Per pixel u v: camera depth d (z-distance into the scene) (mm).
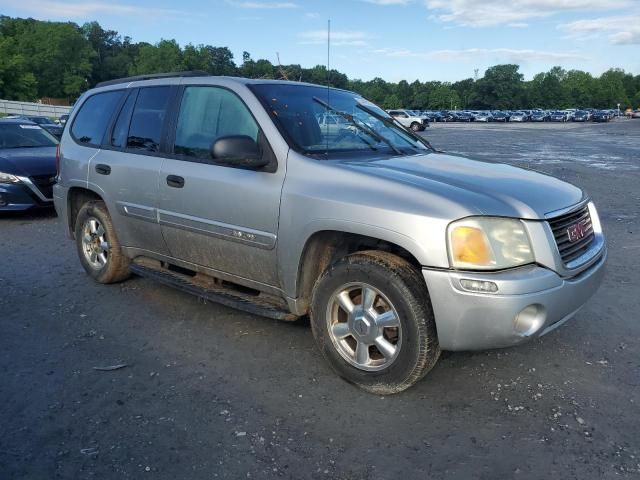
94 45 135500
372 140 4438
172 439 3170
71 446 3105
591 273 3617
